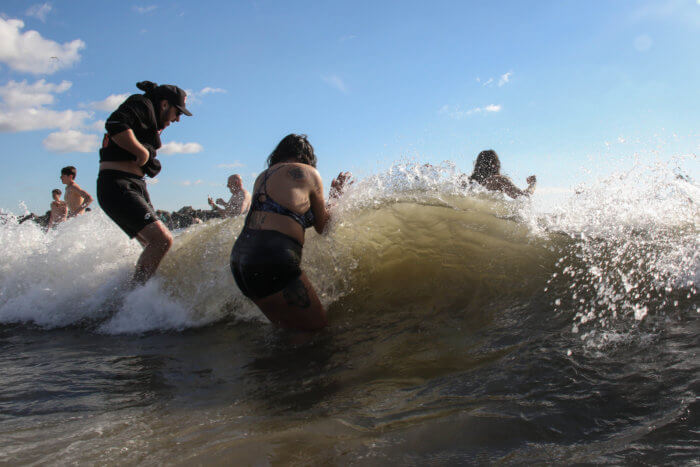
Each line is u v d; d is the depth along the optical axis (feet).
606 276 9.13
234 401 6.10
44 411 6.11
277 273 8.67
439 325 8.47
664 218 10.64
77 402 6.38
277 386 6.52
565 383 5.51
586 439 4.33
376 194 12.70
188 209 46.24
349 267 11.11
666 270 8.91
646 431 4.35
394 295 10.19
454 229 11.57
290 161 10.12
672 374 5.41
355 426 4.97
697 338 6.39
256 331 9.51
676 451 3.98
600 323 7.42
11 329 11.11
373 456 4.31
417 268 10.80
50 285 12.34
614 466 3.84
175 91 13.12
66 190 28.27
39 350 9.34
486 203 12.27
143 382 7.09
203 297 11.04
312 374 6.86
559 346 6.71
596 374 5.65
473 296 9.52
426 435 4.62
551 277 9.56
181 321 10.66
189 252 11.90
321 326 9.12
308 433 4.90
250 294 8.95
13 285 12.46
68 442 5.08
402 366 6.79
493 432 4.56
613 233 10.69
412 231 11.63
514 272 10.00
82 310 11.68
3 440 5.22
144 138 12.54
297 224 9.20
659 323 7.13
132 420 5.66
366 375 6.61
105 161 12.23
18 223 15.08
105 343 9.58
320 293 10.71
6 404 6.41
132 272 12.34
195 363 7.86
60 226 13.84
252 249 8.80
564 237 10.89
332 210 11.02
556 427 4.58
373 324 9.01
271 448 4.62
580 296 8.61
